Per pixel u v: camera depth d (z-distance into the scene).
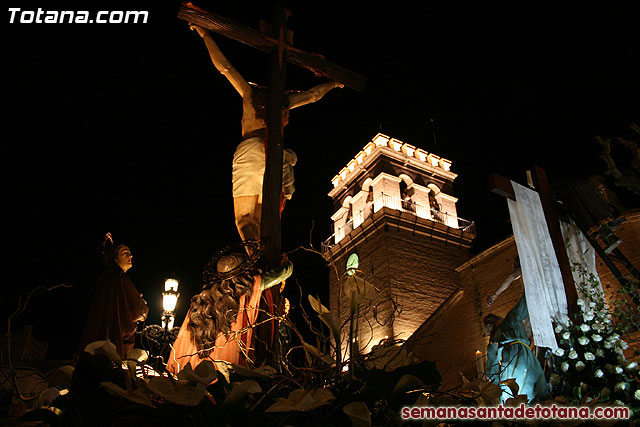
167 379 1.75
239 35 7.40
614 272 8.89
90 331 5.88
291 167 7.36
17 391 2.10
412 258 37.34
